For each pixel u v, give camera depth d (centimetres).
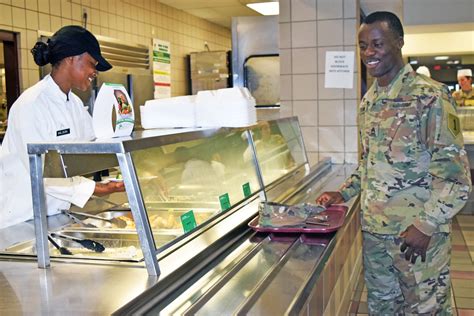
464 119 707
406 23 585
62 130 268
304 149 412
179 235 198
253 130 312
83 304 149
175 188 223
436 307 224
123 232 220
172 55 762
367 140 238
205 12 812
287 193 306
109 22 606
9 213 259
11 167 259
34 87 267
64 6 532
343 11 434
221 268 192
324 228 231
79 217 250
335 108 445
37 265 185
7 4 463
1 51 520
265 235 234
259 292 170
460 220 612
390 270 240
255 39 578
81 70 260
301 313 163
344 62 438
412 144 220
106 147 171
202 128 244
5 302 152
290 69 452
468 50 743
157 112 253
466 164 211
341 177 381
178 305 160
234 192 265
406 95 222
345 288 308
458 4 569
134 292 157
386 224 228
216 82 764
